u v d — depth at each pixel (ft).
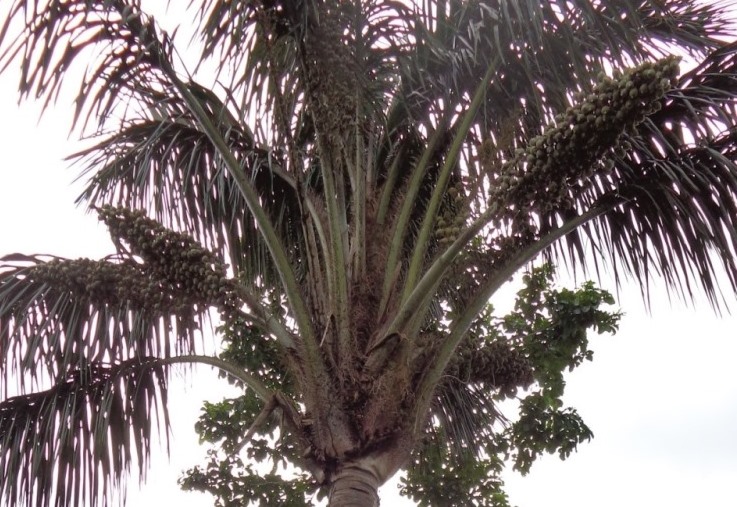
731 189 16.28
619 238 17.89
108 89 17.75
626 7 18.44
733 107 16.65
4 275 18.67
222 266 16.33
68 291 17.57
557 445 27.94
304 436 15.60
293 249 21.63
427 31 18.35
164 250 16.14
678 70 13.43
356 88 18.89
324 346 15.97
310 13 17.57
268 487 28.17
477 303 16.48
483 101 18.44
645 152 17.20
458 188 18.30
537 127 19.31
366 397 15.49
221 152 17.21
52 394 18.75
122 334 18.72
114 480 18.35
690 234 16.94
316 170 21.42
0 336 18.72
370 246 17.88
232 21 17.49
